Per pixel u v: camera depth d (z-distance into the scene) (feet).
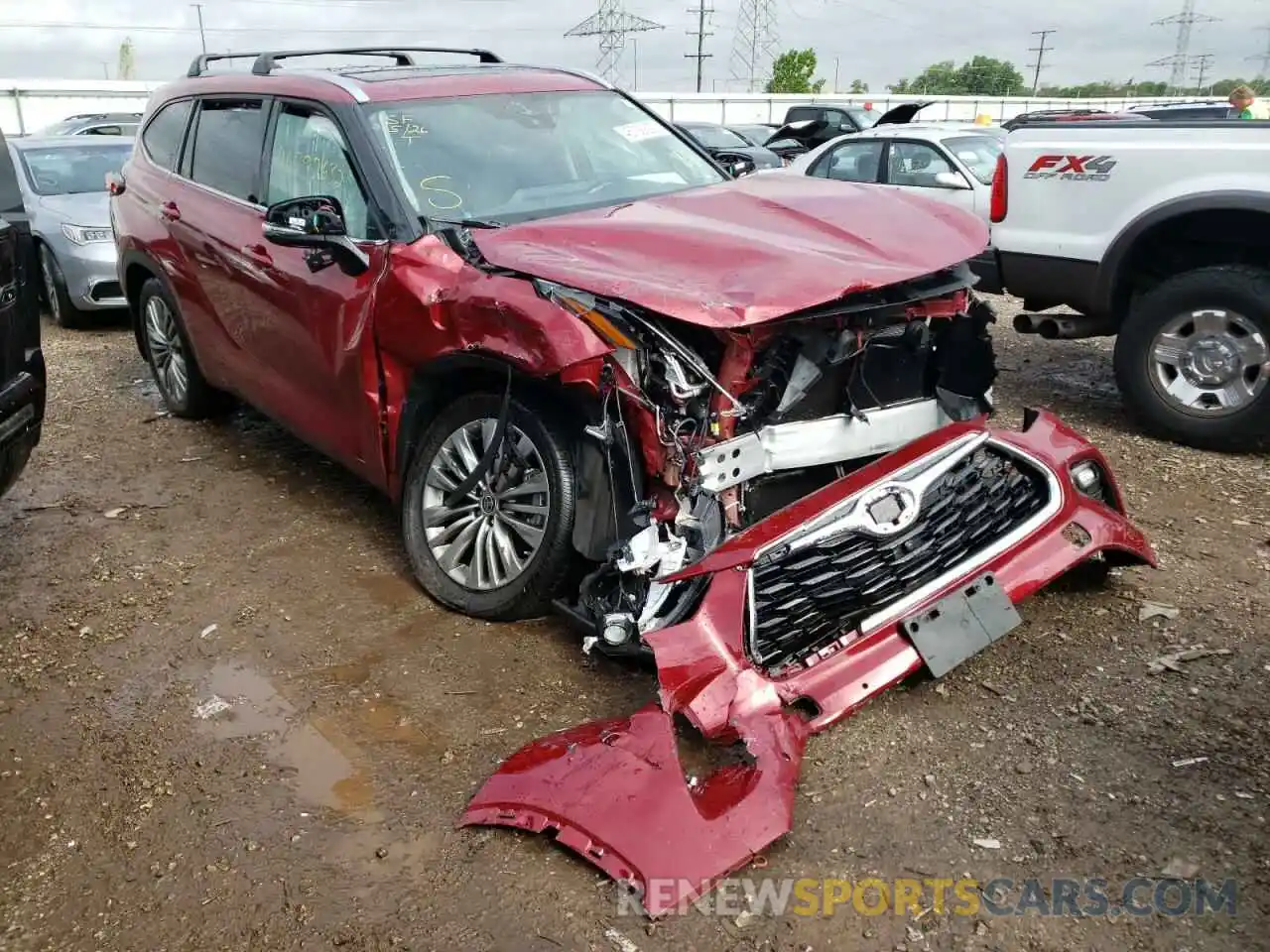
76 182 31.78
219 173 16.24
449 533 12.30
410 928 7.80
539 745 9.16
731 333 9.59
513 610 11.60
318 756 9.98
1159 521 14.24
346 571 13.84
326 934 7.80
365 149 12.82
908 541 10.33
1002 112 130.11
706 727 8.89
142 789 9.62
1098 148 17.80
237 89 16.12
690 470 9.73
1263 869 7.95
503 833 8.71
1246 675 10.43
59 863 8.77
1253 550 13.20
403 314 11.65
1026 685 10.46
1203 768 9.10
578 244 10.82
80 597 13.41
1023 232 19.07
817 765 9.41
